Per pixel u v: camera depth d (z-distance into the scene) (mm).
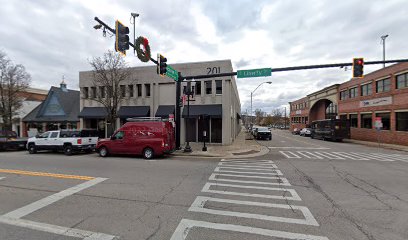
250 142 24953
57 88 30859
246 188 6656
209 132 21328
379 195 6000
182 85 21391
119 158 13289
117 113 22141
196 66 21219
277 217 4520
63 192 6188
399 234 3834
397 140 21984
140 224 4188
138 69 22797
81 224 4195
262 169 9711
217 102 20781
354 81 29938
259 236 3740
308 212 4793
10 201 5473
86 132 15852
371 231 3938
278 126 102062
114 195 5922
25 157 13875
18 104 27484
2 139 17766
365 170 9547
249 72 14039
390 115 23078
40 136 16031
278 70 13555
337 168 10008
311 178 8008
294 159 12898
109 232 3879
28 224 4207
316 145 22266
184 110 20891
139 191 6285
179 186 6828
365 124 27734
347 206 5164
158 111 21516
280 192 6258
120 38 9508
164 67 13016
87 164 10930
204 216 4562
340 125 27203
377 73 25031
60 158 13344
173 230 3947
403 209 4992
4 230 3967
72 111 29125
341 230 3969
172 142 14633
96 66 20812
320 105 44062
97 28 9625
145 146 13102
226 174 8625
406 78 21125
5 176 8203
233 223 4234
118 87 21062
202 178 7930
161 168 9852
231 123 23797
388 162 11797
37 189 6480
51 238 3672
